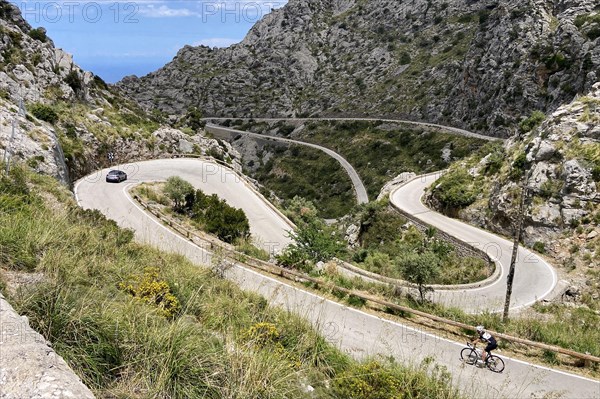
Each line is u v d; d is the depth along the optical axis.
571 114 35.78
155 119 70.88
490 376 11.30
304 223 36.84
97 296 6.58
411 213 43.91
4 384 3.99
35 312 5.50
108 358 5.31
